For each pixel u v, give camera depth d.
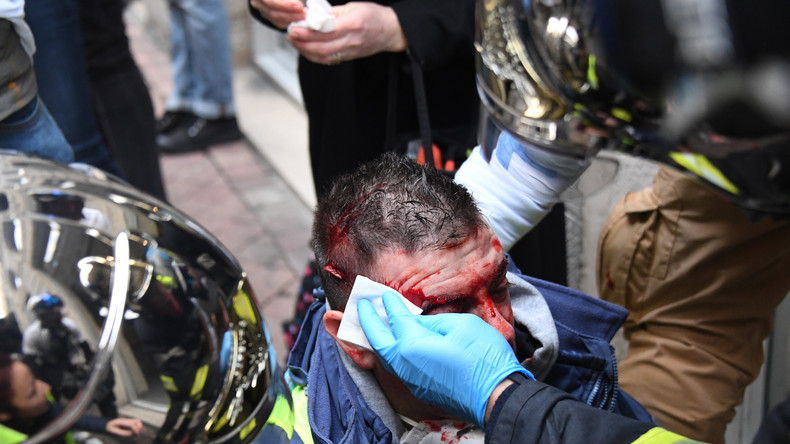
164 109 7.21
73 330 1.10
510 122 1.38
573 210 3.15
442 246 1.64
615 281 2.57
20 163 1.37
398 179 1.72
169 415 1.18
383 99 2.92
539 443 1.40
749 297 2.36
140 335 1.15
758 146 1.07
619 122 1.19
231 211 5.76
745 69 0.99
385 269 1.66
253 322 1.41
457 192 1.71
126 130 4.39
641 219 2.46
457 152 2.79
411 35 2.60
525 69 1.28
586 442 1.37
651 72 1.06
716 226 2.26
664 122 1.11
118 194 1.34
